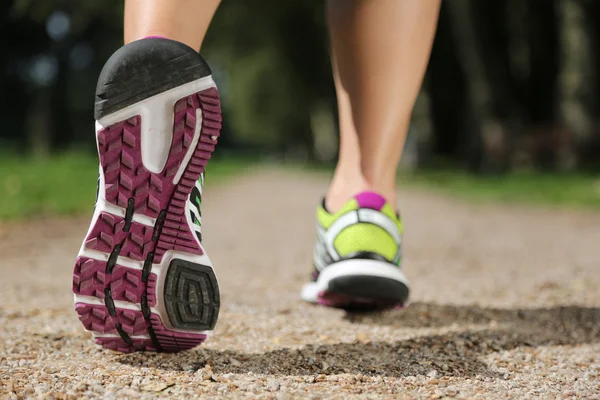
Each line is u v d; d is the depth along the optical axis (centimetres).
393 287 211
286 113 3381
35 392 145
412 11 211
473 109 1833
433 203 995
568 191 1060
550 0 1988
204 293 163
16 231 521
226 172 2431
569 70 1659
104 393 146
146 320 161
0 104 3922
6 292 281
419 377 166
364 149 224
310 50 2398
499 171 1708
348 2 212
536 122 2225
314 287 252
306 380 160
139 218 154
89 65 3244
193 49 158
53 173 1091
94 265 153
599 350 196
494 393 154
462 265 390
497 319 238
